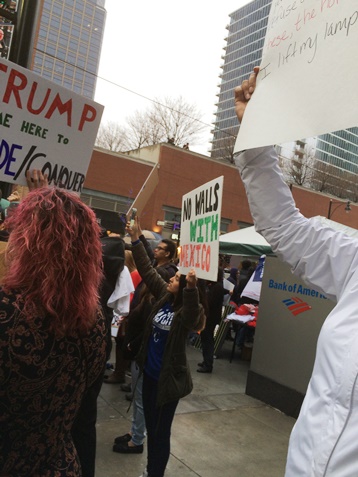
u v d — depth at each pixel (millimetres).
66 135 2367
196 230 2740
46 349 1123
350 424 994
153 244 9305
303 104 1180
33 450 1163
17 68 2125
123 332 4781
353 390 1007
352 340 1064
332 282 1330
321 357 1145
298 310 4750
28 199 1236
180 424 4066
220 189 2443
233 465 3398
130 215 3627
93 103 2422
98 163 25656
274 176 1497
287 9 1380
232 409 4645
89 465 1646
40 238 1135
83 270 1185
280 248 1459
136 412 3295
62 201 1220
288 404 4645
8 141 2166
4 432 1118
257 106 1389
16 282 1132
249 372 5203
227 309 7535
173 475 3145
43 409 1151
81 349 1213
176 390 2664
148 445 2840
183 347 2744
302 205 36312
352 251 1265
